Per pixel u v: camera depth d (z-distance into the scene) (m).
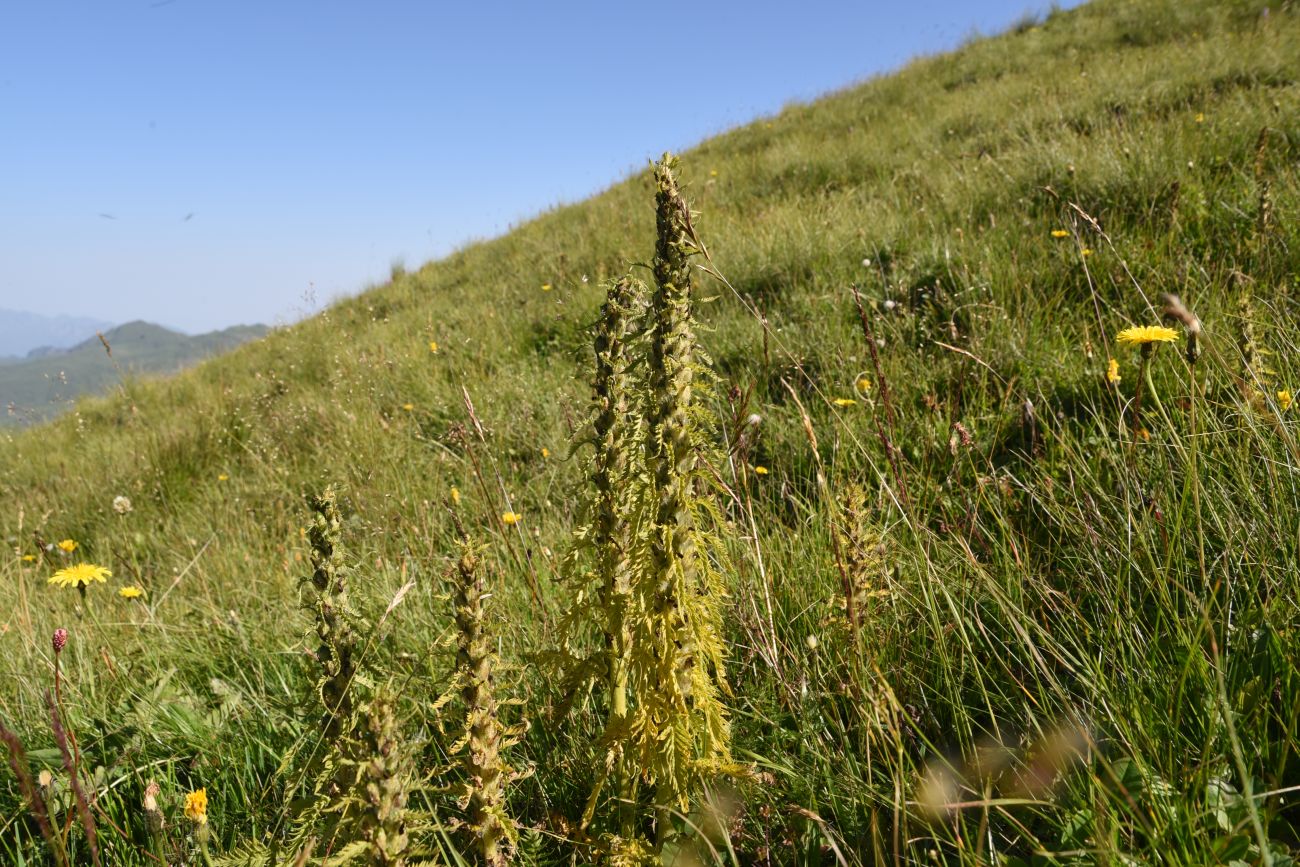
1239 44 9.91
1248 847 1.24
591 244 9.40
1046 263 4.55
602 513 1.45
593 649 2.16
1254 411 2.16
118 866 1.77
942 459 3.08
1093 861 1.28
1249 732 1.42
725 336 4.92
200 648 2.94
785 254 5.89
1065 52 13.48
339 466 5.09
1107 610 1.89
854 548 1.82
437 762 1.85
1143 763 1.37
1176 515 1.99
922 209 6.21
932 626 2.00
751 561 2.28
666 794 1.53
